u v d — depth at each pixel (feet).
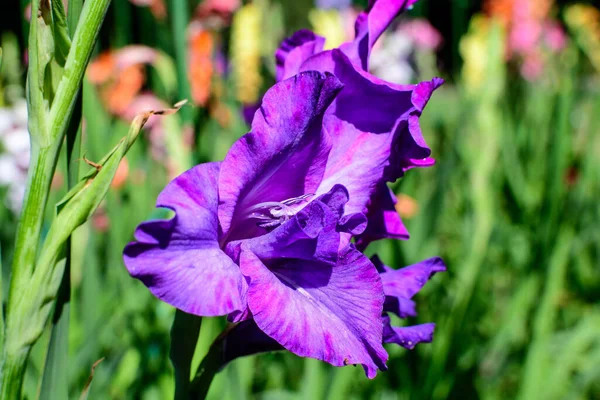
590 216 4.71
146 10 4.41
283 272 1.67
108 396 2.73
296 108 1.63
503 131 4.50
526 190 4.50
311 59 1.72
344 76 1.72
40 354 2.50
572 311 4.47
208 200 1.57
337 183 1.65
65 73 1.61
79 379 2.60
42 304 1.62
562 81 4.23
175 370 1.65
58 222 1.60
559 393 3.46
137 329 2.87
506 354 3.54
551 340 3.85
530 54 5.97
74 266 3.19
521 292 3.48
